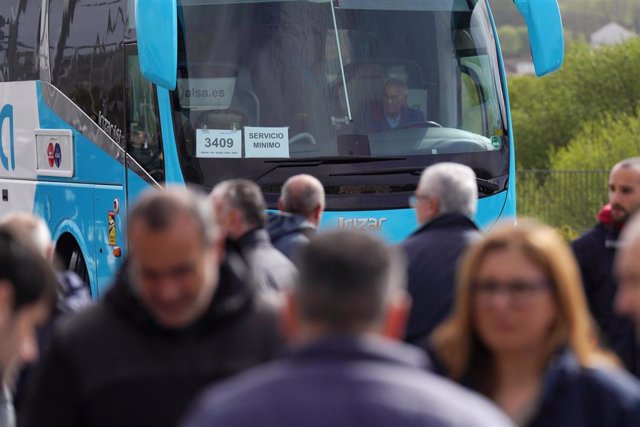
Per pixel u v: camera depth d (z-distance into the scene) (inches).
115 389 423.8
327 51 1115.9
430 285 661.3
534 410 412.2
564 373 412.2
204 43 1092.5
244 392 302.7
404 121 1127.6
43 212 1315.2
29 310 406.3
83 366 426.0
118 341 427.2
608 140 3048.7
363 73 1121.4
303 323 324.5
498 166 1155.9
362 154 1104.2
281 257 659.4
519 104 4013.3
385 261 328.8
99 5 1218.0
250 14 1106.1
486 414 299.3
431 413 295.4
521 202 2687.0
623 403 406.9
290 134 1094.4
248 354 431.5
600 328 739.4
